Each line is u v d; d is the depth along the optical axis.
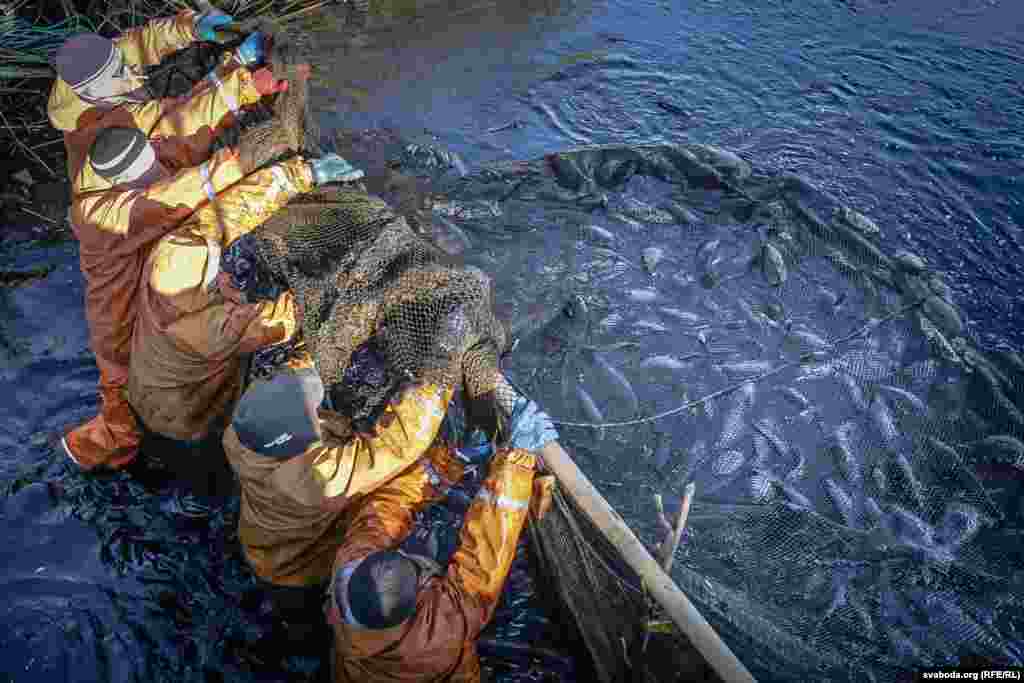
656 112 7.48
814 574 4.16
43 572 4.17
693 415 4.88
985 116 7.52
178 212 4.23
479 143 7.00
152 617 4.04
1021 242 6.19
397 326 3.81
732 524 4.38
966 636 3.92
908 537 4.29
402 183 6.41
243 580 4.19
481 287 3.89
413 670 3.23
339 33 8.16
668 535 3.48
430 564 3.45
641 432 4.81
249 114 4.71
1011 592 4.06
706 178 6.42
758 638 3.86
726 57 8.24
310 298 3.96
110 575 4.18
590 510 3.63
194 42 4.93
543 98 7.55
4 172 6.46
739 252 5.85
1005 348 5.30
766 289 5.60
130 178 4.11
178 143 4.61
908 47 8.50
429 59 7.93
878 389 4.97
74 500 4.47
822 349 5.20
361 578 3.04
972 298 5.72
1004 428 4.77
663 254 5.86
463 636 3.29
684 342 5.26
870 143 7.18
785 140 7.20
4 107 6.91
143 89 5.00
